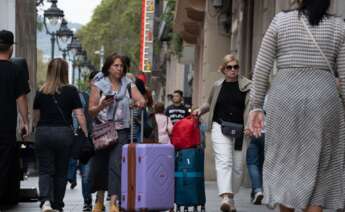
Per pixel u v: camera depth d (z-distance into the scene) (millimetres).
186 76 67938
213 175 29922
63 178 16688
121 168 15984
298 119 8820
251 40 35594
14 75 15570
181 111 29188
